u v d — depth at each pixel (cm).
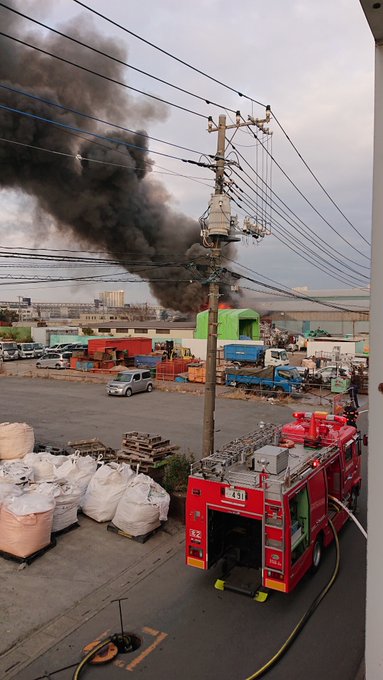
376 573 278
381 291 270
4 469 867
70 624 596
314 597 669
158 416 2061
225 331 4275
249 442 760
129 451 1022
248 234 1219
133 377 2723
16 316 8544
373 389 274
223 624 602
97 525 883
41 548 758
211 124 1179
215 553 694
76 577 708
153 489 874
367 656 282
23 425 1125
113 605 642
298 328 7744
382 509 274
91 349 3903
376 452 275
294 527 663
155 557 782
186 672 514
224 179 1198
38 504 752
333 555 802
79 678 502
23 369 3988
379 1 229
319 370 3127
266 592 664
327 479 796
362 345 4391
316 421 945
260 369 2880
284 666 524
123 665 525
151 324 5769
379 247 271
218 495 652
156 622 604
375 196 272
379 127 271
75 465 948
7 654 538
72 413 2103
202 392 2816
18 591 663
